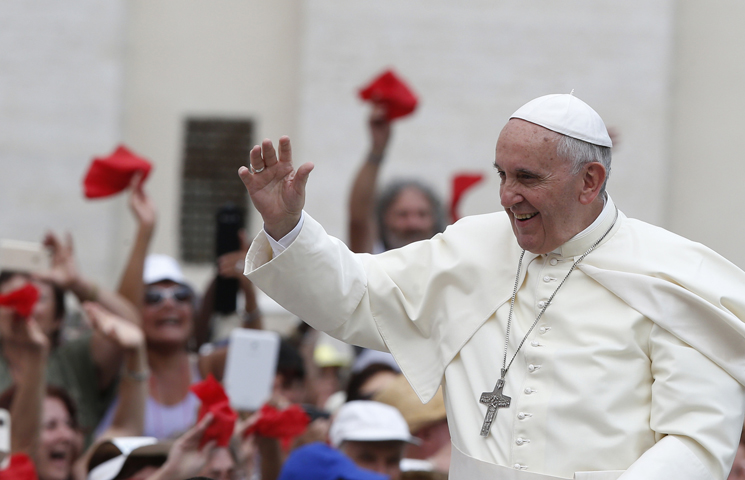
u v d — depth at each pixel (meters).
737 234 42.84
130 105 45.00
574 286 10.19
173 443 14.98
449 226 11.42
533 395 9.85
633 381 9.66
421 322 11.04
